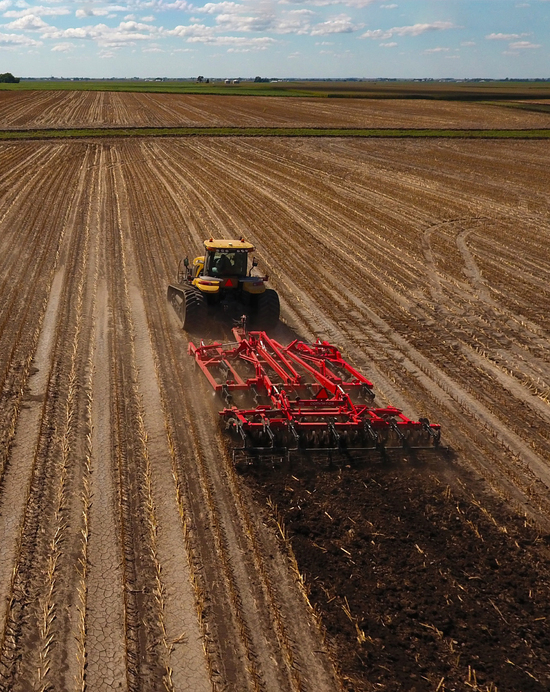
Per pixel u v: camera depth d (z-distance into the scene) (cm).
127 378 1181
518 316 1650
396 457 950
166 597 681
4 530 769
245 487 867
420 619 662
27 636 629
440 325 1561
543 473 934
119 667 601
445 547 766
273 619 660
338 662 612
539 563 745
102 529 777
